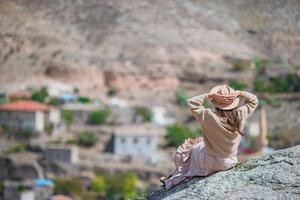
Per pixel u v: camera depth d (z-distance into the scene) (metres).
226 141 14.03
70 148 147.00
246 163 14.20
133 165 144.25
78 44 106.25
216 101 14.16
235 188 13.57
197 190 13.80
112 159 149.88
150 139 156.62
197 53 183.00
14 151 150.25
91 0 50.59
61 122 162.62
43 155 147.00
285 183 13.44
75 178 134.75
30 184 119.38
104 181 130.38
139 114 173.00
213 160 14.16
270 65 116.75
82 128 163.88
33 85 163.25
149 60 186.88
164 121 174.00
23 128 157.12
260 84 115.19
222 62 164.38
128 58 183.12
